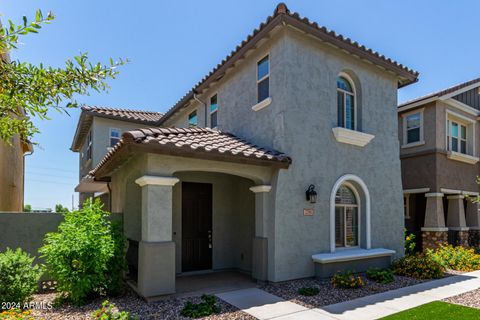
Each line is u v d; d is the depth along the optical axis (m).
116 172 12.13
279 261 9.38
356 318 6.74
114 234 8.48
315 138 10.55
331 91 11.18
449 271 12.14
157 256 7.88
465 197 18.12
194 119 16.69
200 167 8.73
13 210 17.97
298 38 10.39
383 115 12.79
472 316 6.81
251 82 11.62
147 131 8.61
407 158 17.55
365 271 10.94
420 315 6.88
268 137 10.51
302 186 10.05
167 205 8.20
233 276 10.90
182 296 8.32
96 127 19.78
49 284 9.31
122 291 8.77
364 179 11.80
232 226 12.43
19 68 3.31
